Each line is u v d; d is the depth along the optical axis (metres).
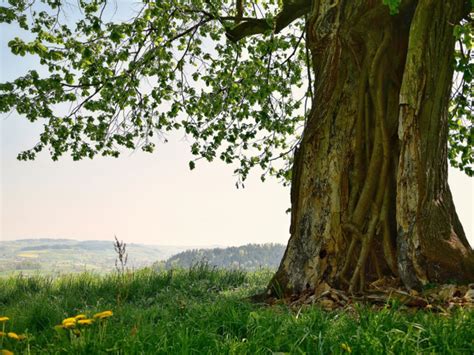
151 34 12.81
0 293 11.51
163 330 4.39
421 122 7.33
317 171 7.95
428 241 7.10
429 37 7.38
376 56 7.88
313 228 7.78
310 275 7.59
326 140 7.98
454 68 7.80
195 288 10.65
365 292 7.05
